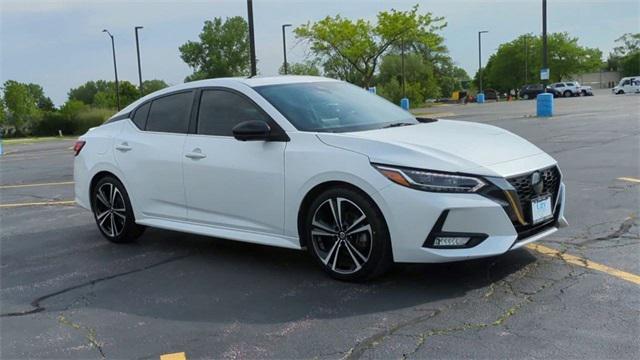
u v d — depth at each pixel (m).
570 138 14.53
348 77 42.88
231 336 3.83
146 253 5.98
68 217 8.14
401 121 5.39
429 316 3.93
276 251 5.74
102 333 4.01
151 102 6.13
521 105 43.53
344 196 4.51
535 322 3.74
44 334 4.05
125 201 6.20
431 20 35.38
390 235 4.32
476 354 3.38
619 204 6.86
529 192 4.40
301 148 4.76
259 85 5.38
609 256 4.94
